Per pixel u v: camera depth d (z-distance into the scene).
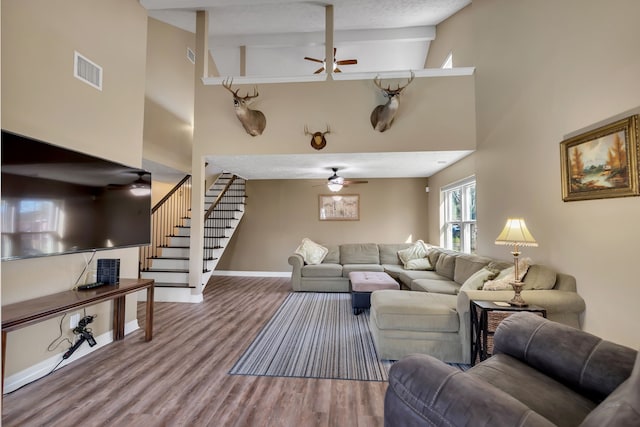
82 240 2.53
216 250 5.73
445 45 5.42
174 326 3.61
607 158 2.25
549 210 2.90
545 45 2.95
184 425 1.82
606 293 2.28
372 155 4.66
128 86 3.30
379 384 2.33
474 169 4.48
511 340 1.66
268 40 5.89
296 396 2.15
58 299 2.31
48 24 2.42
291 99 4.56
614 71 2.22
